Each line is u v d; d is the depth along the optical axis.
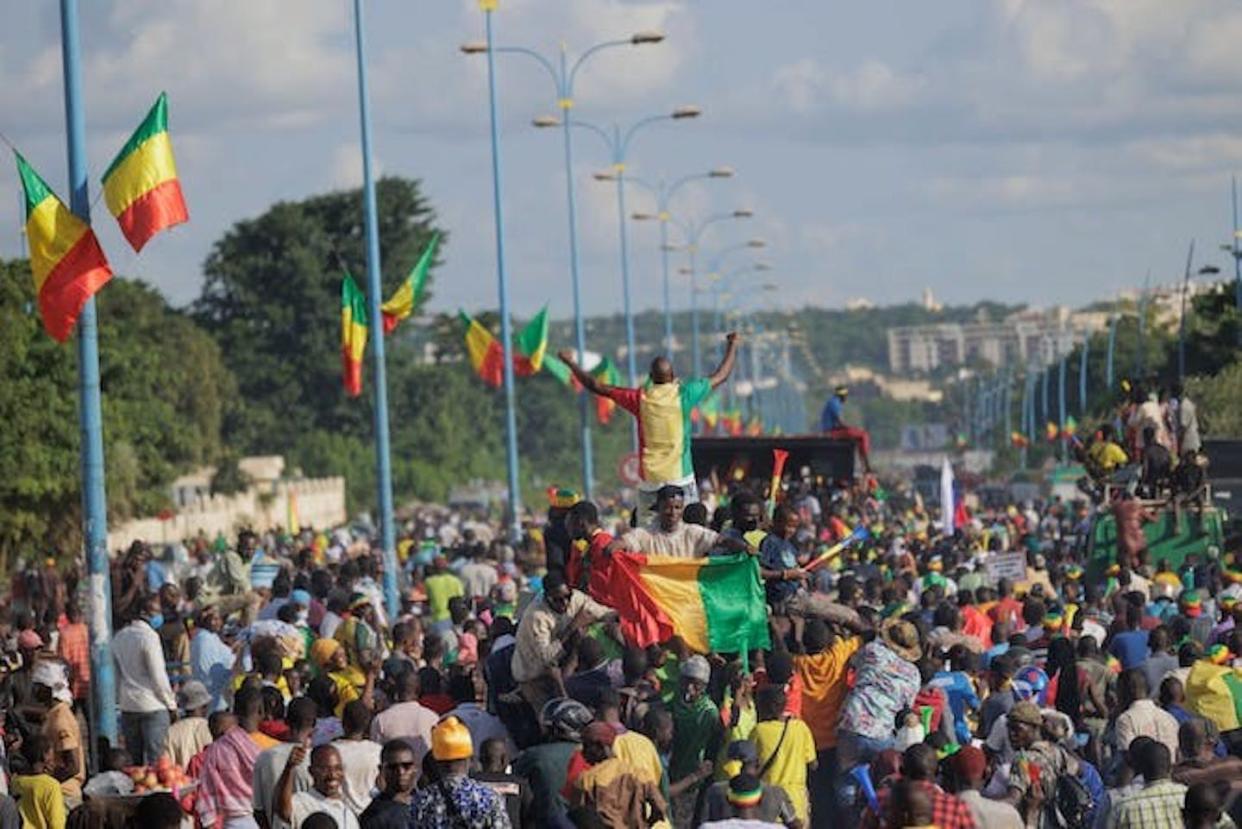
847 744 36.84
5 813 32.94
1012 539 92.81
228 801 33.12
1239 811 32.25
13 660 51.44
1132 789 31.34
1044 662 43.75
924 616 47.84
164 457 184.25
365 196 85.19
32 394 139.50
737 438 90.56
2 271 140.00
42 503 139.00
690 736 35.53
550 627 36.03
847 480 90.62
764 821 30.91
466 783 27.53
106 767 35.72
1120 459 76.81
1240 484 80.94
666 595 39.34
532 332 117.44
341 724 34.97
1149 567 64.81
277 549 109.88
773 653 37.84
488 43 119.62
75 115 44.59
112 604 54.28
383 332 84.62
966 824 29.55
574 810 29.22
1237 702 39.25
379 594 56.81
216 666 45.00
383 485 81.31
